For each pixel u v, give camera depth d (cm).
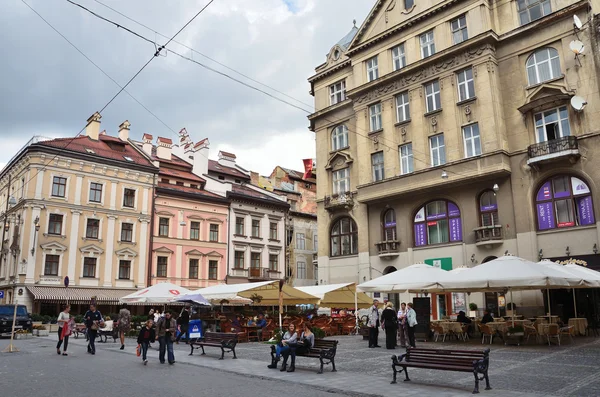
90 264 4116
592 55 2491
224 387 1062
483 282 1798
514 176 2688
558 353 1566
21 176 4084
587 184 2461
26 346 2173
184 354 1795
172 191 4691
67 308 1823
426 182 2959
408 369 1327
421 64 3062
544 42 2669
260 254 5297
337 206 3550
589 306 2497
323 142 3822
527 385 1032
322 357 1273
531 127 2667
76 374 1253
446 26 3012
